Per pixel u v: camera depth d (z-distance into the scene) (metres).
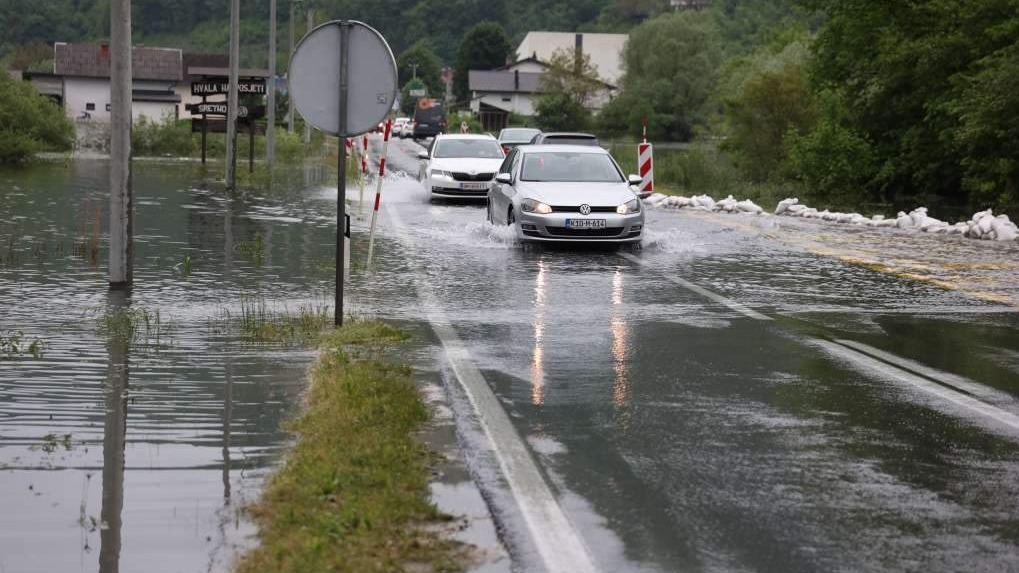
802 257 41.50
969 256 42.06
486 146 70.19
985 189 80.69
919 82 92.81
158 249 39.50
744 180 114.75
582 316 28.19
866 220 56.00
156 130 124.12
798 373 21.73
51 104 118.94
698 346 24.41
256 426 16.89
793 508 13.78
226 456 15.35
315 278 33.66
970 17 86.69
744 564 11.90
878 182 97.94
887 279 35.81
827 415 18.45
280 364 21.41
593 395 19.66
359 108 24.69
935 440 17.02
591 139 88.50
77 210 52.12
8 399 18.39
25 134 109.06
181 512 13.09
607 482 14.68
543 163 46.97
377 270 35.97
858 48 99.94
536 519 13.13
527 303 30.09
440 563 11.62
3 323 25.34
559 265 38.47
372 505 13.08
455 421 17.58
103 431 16.56
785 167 112.06
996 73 77.94
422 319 27.27
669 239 46.97
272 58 102.94
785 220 57.31
